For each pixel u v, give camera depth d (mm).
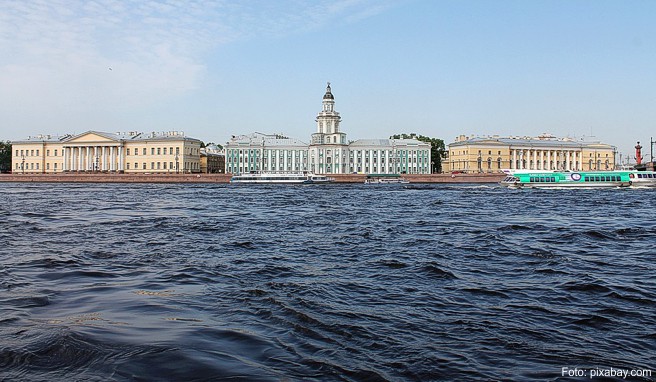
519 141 149250
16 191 77125
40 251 17219
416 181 129000
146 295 11000
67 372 6680
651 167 90625
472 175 127688
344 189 90125
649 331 8984
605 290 12000
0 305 9922
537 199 55594
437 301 10992
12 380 6410
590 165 151875
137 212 36188
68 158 147250
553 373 7086
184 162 141000
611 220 30266
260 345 7891
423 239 21484
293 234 23328
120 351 7371
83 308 9797
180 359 7117
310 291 11734
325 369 7051
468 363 7422
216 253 17406
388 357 7605
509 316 9859
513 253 17625
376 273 14023
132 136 151000
